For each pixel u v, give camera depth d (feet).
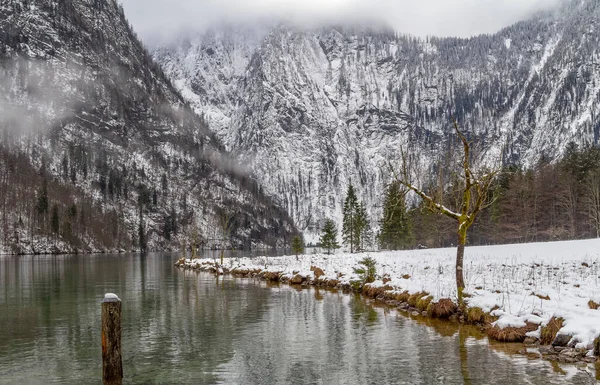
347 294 107.45
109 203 581.53
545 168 289.94
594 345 48.08
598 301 60.54
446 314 72.74
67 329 67.87
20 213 455.63
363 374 44.57
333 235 321.11
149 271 195.31
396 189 196.03
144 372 46.19
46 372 46.47
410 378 43.09
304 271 145.18
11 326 70.23
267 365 48.26
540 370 44.57
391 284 99.09
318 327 67.82
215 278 158.51
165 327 68.85
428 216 277.23
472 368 45.80
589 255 119.44
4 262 270.46
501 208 256.93
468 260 135.54
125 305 91.71
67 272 187.73
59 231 459.73
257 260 232.32
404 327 66.80
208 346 56.80
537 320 58.39
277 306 88.94
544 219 267.59
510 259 129.29
